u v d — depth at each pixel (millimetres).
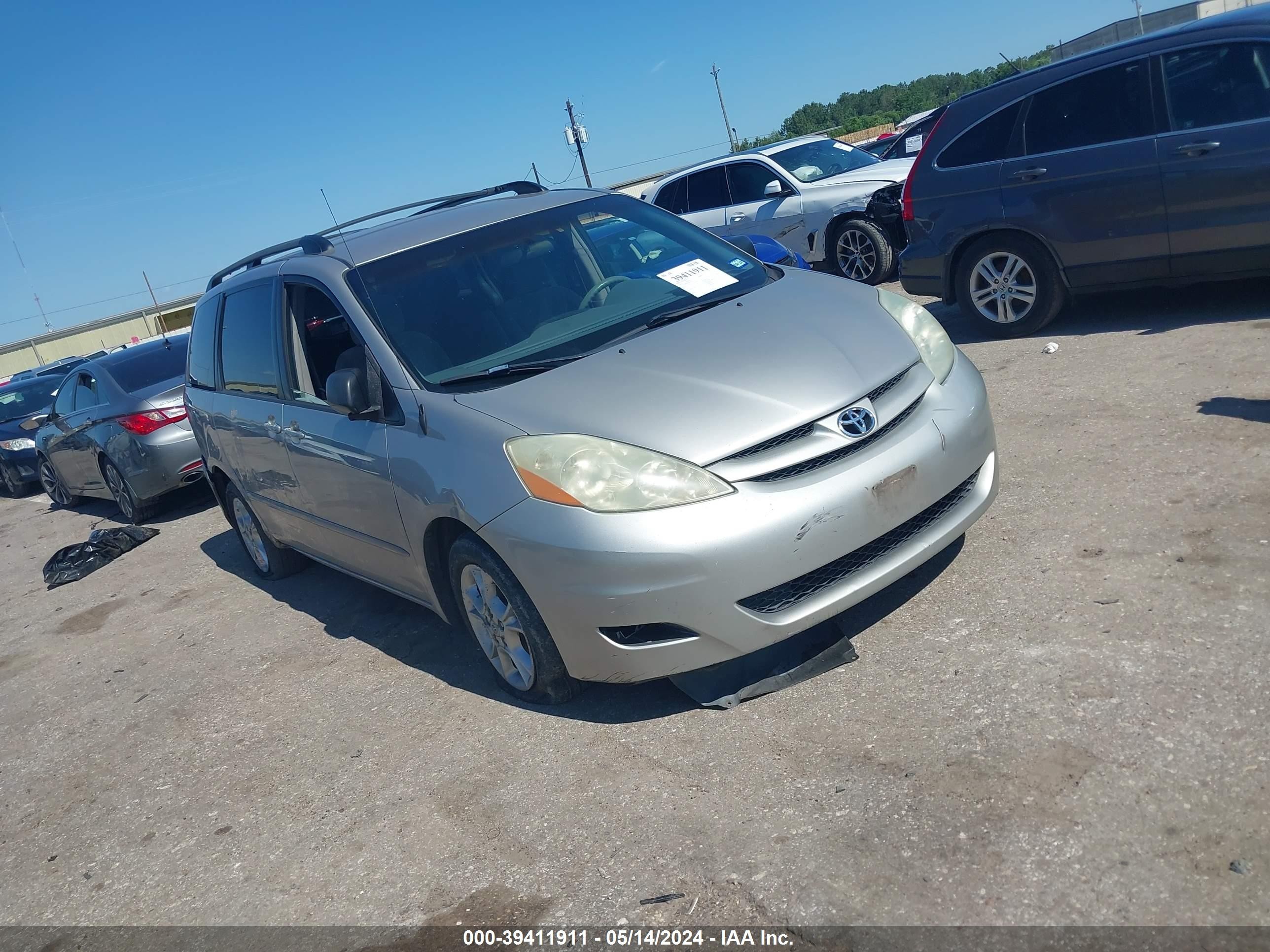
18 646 6793
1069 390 5727
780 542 3227
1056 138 6711
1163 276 6492
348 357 4277
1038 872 2396
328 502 4730
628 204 5031
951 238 7324
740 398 3439
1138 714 2852
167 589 7168
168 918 3248
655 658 3332
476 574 3818
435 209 5293
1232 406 4863
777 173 11992
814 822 2787
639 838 2943
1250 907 2158
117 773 4422
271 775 3988
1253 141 5895
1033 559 3898
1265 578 3348
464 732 3857
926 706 3162
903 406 3578
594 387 3621
